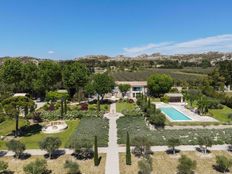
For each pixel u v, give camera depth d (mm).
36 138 62500
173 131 66375
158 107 99375
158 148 54062
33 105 65312
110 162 47281
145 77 199000
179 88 140500
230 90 146875
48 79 116438
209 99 100938
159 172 43188
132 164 46250
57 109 93312
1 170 42406
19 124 75125
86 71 118438
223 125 73000
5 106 60781
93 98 121125
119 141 57812
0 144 57906
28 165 41875
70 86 112938
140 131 65938
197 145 55438
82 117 83312
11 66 112375
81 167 45562
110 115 87000
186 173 40844
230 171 43375
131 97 123938
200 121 76375
